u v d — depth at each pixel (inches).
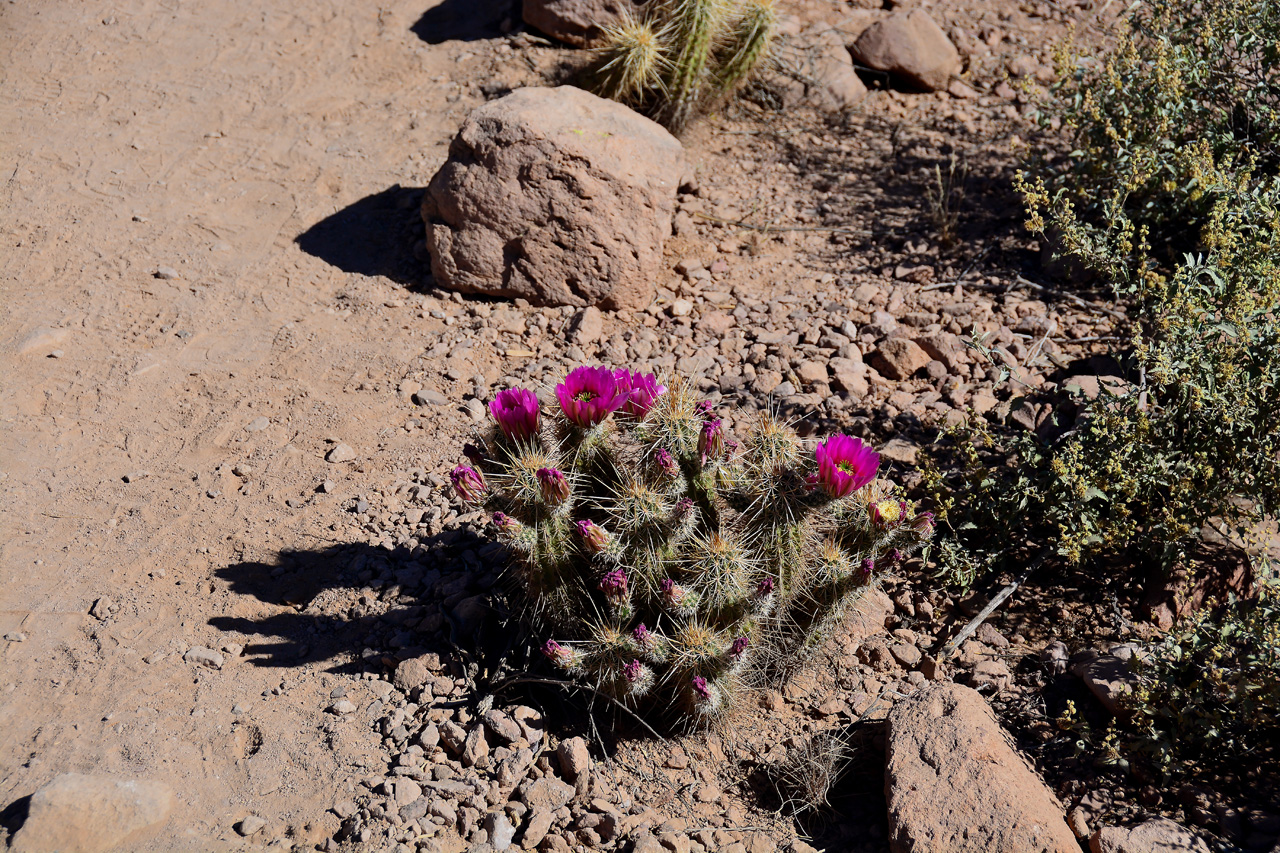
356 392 182.9
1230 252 151.0
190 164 242.4
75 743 118.6
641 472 117.0
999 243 211.8
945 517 139.9
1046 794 109.0
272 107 264.4
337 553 148.6
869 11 298.8
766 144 257.0
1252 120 195.8
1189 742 113.9
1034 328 185.5
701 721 119.6
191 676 128.5
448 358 191.5
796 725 124.0
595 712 124.0
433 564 146.2
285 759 118.0
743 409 174.9
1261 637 114.3
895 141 253.0
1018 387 171.0
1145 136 191.0
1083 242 165.3
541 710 122.3
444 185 206.5
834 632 128.6
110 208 226.1
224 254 216.7
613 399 114.0
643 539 111.2
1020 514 143.8
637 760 119.6
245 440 170.7
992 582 140.5
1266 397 131.0
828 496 110.7
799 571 115.3
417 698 124.7
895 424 169.0
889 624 137.1
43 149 243.0
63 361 184.5
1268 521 139.6
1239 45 190.4
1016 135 246.4
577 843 109.3
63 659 130.3
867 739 121.3
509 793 114.4
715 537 109.7
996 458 157.3
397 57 284.8
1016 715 122.6
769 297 206.5
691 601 109.0
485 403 179.6
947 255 211.3
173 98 265.3
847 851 110.0
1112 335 180.7
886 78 275.1
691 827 111.9
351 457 167.3
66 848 106.1
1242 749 114.0
